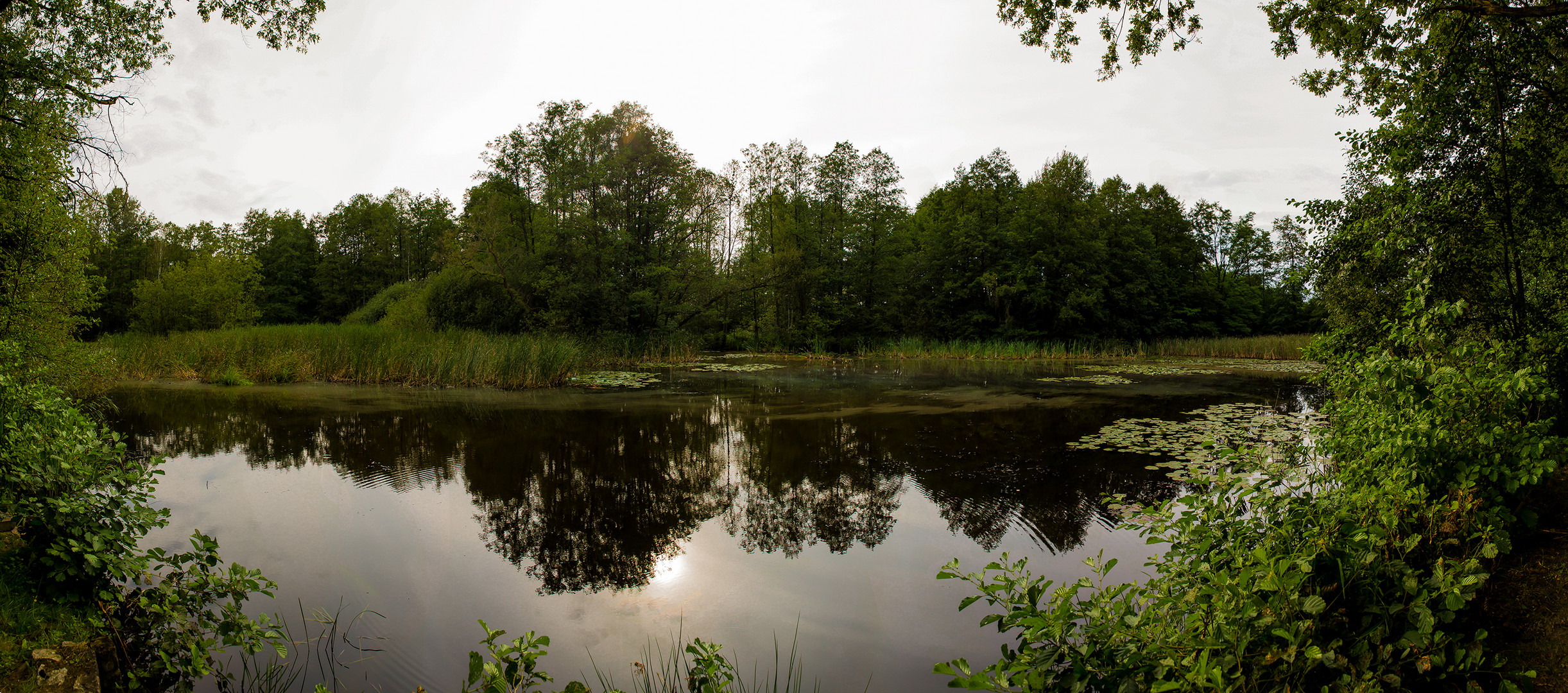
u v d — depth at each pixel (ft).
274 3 31.76
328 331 70.54
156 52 34.71
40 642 10.94
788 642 13.20
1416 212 19.85
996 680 8.80
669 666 12.23
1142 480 24.98
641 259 83.10
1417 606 9.00
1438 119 20.40
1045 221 115.34
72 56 31.94
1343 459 14.17
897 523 20.59
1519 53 19.90
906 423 37.68
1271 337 115.34
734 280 98.99
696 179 87.61
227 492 23.73
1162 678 8.32
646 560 17.79
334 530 19.92
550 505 22.74
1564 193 18.80
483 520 21.06
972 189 129.29
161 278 100.73
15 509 12.59
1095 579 15.90
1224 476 12.03
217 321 97.50
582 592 15.70
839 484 25.16
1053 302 114.11
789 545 18.86
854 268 114.01
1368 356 14.34
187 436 33.42
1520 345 17.22
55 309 29.76
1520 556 12.20
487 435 34.27
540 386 55.11
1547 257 19.02
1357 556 9.92
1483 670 8.52
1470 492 11.54
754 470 27.35
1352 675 8.52
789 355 105.81
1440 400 12.10
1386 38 24.16
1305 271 24.57
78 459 13.87
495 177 101.14
